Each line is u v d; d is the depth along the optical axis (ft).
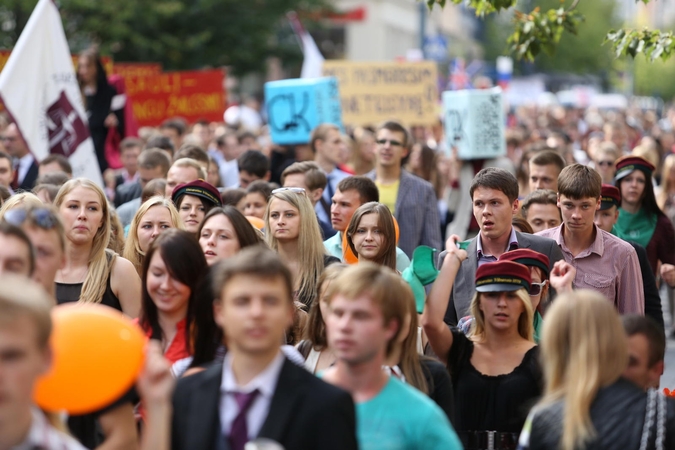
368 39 509.76
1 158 94.68
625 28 90.79
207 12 298.97
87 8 260.62
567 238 69.97
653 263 88.43
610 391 37.70
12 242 39.27
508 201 66.54
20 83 103.81
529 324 53.16
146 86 169.37
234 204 89.10
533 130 240.73
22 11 248.93
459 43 645.10
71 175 99.91
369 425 39.17
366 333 38.42
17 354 29.91
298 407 34.96
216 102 172.76
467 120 122.11
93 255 62.03
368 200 79.71
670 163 121.60
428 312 51.60
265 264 35.70
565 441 37.09
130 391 39.11
